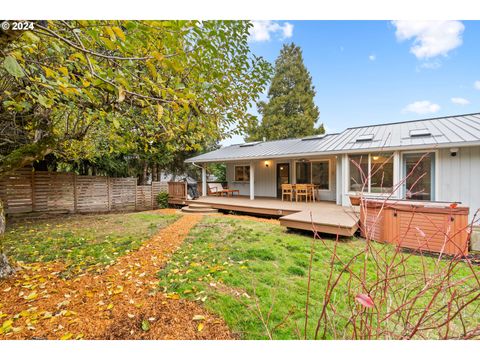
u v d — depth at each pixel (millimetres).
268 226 6836
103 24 1628
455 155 6398
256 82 3545
